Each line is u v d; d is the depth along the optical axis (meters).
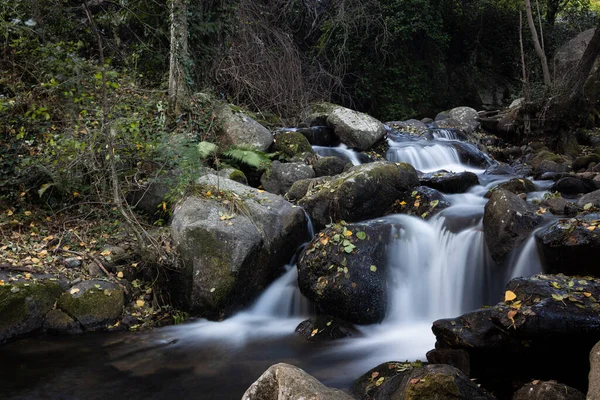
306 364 5.20
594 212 6.23
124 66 11.03
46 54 8.16
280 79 13.68
